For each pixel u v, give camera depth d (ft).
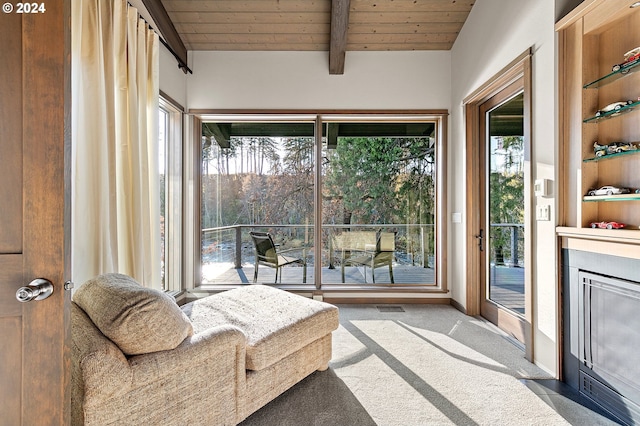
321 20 9.95
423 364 6.76
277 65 11.05
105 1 6.28
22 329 3.18
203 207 11.59
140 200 7.23
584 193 5.73
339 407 5.32
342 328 8.80
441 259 11.18
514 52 7.48
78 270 5.74
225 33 10.37
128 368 3.54
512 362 6.84
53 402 3.17
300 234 11.55
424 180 11.59
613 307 5.12
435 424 4.92
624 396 4.93
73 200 5.71
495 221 9.12
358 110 11.08
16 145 3.20
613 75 5.28
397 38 10.63
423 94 11.10
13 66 3.19
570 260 5.96
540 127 6.61
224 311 6.22
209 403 4.39
